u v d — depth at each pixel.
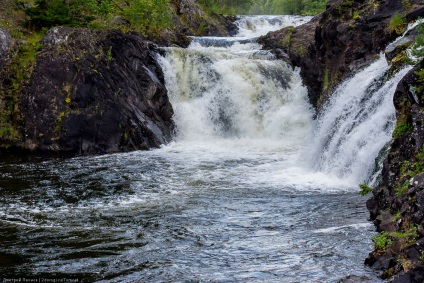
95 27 22.39
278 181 12.70
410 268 5.78
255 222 9.25
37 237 8.64
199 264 7.27
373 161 11.54
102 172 14.20
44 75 18.56
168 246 8.08
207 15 31.66
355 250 7.37
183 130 20.28
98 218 9.80
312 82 20.00
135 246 8.12
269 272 6.84
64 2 22.41
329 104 15.90
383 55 14.78
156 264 7.32
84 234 8.78
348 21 16.80
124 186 12.52
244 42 25.23
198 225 9.18
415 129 7.86
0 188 12.39
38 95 18.39
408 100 8.44
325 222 8.94
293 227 8.82
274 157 16.17
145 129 18.28
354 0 17.03
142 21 24.59
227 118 20.69
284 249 7.69
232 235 8.54
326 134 14.42
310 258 7.22
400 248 6.30
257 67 21.11
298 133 20.06
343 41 16.62
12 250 7.99
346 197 10.70
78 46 18.88
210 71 21.06
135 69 19.53
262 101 20.80
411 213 6.52
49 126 18.05
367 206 8.80
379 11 15.82
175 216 9.80
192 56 21.34
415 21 14.05
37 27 21.25
